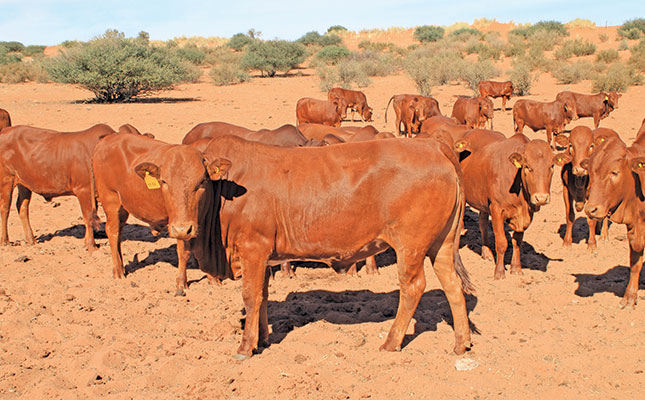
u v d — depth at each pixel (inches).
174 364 209.0
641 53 1475.1
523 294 274.7
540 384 193.8
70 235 383.2
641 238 246.8
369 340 228.1
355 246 207.6
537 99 1099.9
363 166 202.1
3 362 212.2
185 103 1101.1
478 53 1894.7
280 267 331.9
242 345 215.0
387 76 1584.6
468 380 196.2
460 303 213.8
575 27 2455.7
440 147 205.8
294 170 205.9
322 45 2600.9
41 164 339.6
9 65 1681.8
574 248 347.3
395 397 188.5
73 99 1172.5
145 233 391.2
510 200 292.4
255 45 1765.5
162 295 281.1
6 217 355.9
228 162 190.2
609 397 184.5
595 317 244.7
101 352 216.8
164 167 195.2
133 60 1151.6
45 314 254.4
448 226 210.1
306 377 199.6
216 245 212.7
